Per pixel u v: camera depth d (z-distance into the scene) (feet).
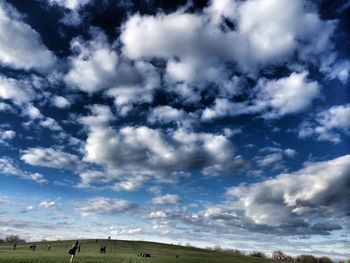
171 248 613.11
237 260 426.10
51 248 450.30
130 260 252.01
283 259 586.86
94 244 558.97
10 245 509.35
